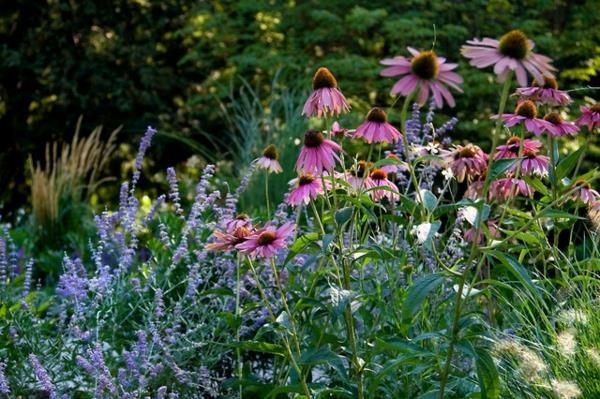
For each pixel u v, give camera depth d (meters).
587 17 11.23
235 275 3.67
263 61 11.12
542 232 2.93
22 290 4.45
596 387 2.47
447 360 2.48
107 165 14.68
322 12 10.88
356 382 2.96
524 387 2.64
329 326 3.42
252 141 8.47
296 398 2.85
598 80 12.05
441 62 2.29
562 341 2.48
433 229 2.30
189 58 12.88
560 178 3.10
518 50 2.15
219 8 13.77
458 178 3.16
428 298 3.01
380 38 11.35
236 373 3.52
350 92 10.74
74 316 3.46
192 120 14.09
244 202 7.46
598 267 2.95
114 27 14.79
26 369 3.41
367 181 2.99
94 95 14.41
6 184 15.02
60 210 8.30
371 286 3.29
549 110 3.23
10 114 15.02
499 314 3.43
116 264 5.48
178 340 3.36
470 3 11.08
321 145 2.66
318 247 2.86
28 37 14.67
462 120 10.72
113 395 3.13
